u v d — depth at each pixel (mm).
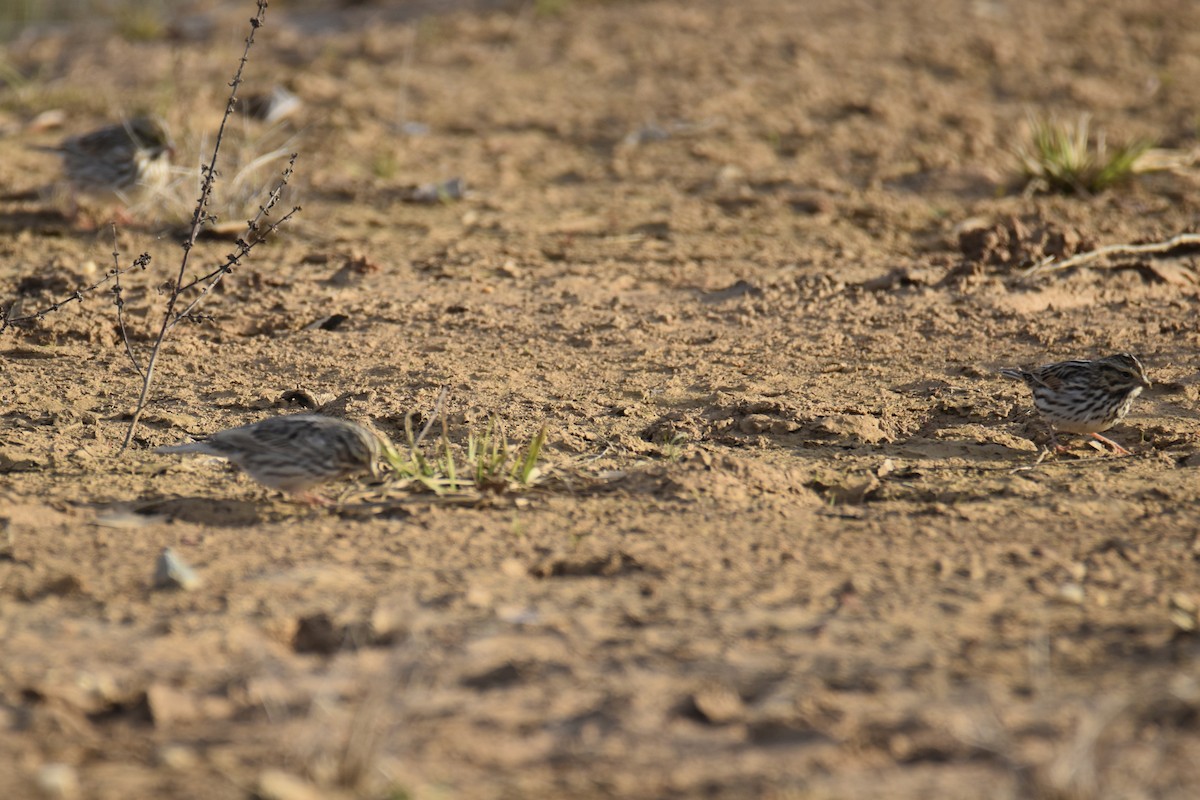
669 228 43375
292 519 21500
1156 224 42781
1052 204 44969
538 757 13875
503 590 18266
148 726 14484
